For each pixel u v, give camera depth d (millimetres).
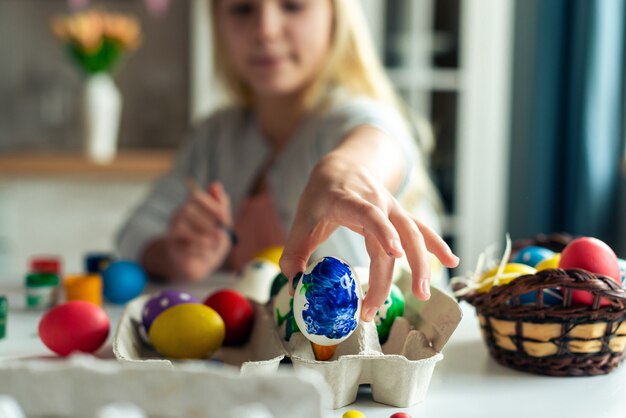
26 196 2445
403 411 577
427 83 2471
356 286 598
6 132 2805
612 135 2090
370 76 1332
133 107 2805
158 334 660
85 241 2490
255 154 1372
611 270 676
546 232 2268
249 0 1248
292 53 1259
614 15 2055
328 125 1092
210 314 665
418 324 653
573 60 2164
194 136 1490
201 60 2414
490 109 2480
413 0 2449
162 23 2781
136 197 2492
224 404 455
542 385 636
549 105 2232
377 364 583
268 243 1303
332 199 575
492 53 2463
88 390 467
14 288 1025
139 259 1221
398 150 800
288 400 450
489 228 2516
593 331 644
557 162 2256
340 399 579
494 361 699
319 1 1264
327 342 587
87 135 2467
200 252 1128
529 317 648
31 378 471
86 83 2557
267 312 701
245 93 1457
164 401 461
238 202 1360
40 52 2781
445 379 649
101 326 701
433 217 1304
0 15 2740
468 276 756
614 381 648
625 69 2137
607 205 2104
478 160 2498
